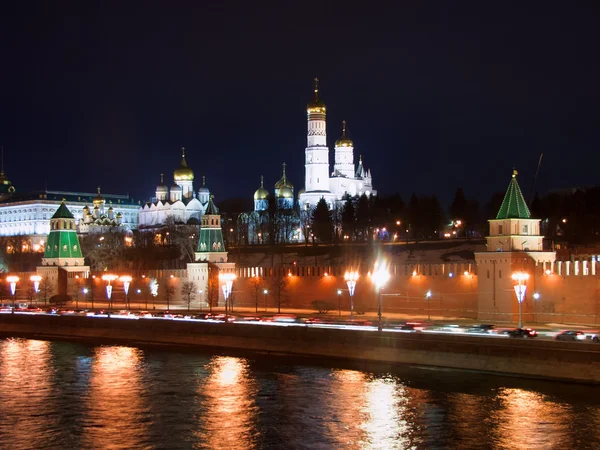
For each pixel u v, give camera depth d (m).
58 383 120.06
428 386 109.50
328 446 88.38
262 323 147.38
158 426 96.88
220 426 96.06
